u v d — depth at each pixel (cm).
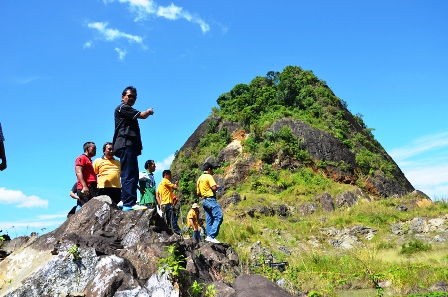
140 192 1039
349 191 4578
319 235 2911
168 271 554
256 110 6062
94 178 847
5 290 575
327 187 4762
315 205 4344
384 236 2811
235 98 6531
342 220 3105
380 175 5328
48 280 561
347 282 1210
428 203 3319
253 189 4738
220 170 5284
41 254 629
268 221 3506
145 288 543
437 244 2431
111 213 708
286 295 576
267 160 5116
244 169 5069
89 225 691
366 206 3375
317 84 6544
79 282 561
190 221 1127
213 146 5722
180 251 639
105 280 548
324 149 5297
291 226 3042
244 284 616
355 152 5566
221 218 981
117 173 855
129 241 680
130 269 578
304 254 2222
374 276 1210
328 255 2142
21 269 613
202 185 1005
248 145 5366
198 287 559
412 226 2822
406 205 3322
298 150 5197
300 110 5953
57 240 651
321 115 5966
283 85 6181
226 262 810
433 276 1204
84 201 836
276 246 2522
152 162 1080
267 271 903
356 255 1631
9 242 795
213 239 950
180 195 5300
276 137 5353
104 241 632
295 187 4731
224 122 6056
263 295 555
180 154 5925
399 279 1188
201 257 720
